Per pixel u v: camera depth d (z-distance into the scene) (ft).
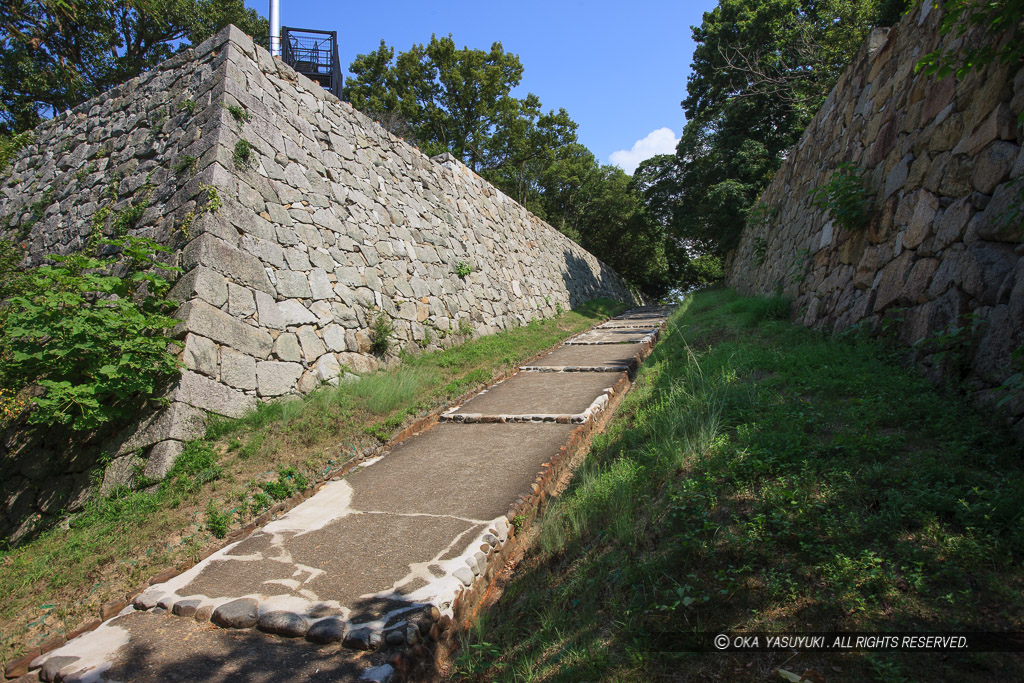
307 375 21.38
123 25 49.26
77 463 16.87
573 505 13.57
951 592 7.55
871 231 20.86
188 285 18.60
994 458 10.20
